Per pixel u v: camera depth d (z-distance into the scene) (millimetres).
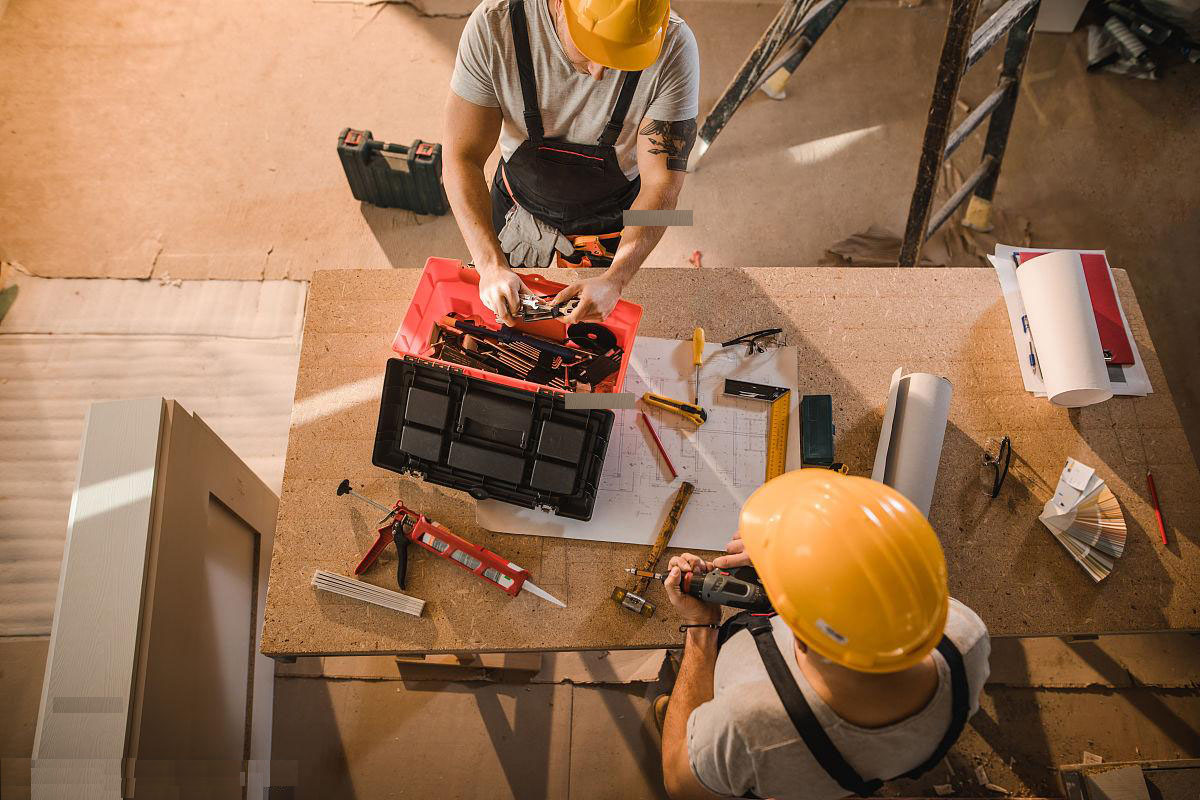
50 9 3490
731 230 3250
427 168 2953
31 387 2805
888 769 1146
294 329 2971
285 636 1578
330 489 1695
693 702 1441
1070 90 3512
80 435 2738
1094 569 1643
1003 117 2848
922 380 1691
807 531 1149
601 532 1665
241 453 2773
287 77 3449
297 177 3256
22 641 2447
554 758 2352
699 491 1707
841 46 3586
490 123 1899
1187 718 2396
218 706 1924
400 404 1656
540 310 1720
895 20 3629
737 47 3588
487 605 1607
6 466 2678
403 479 1705
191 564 1789
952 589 1644
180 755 1657
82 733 1450
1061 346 1754
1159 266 3195
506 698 2404
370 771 2328
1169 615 1625
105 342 2898
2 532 2584
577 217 2107
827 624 1110
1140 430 1788
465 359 1771
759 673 1214
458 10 3609
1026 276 1853
